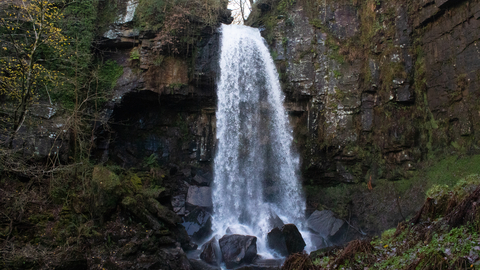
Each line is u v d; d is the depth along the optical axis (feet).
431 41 48.47
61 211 37.88
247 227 49.26
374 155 52.70
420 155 47.70
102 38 50.85
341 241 47.73
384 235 25.18
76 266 34.19
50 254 33.76
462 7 43.04
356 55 56.54
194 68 53.62
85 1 49.32
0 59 39.73
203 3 55.21
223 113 56.65
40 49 44.88
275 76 59.00
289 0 61.62
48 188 39.70
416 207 43.93
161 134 56.29
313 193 56.54
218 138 56.59
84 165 41.65
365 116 53.98
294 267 23.84
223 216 52.29
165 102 55.01
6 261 31.81
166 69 52.80
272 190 55.26
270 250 42.78
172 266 36.14
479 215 17.38
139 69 51.21
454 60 44.16
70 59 45.68
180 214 46.21
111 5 52.16
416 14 50.60
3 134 40.11
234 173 55.72
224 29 58.29
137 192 42.14
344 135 54.54
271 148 57.31
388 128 51.19
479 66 40.32
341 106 55.47
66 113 44.73
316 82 57.16
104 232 36.91
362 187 53.16
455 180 40.78
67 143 43.55
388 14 54.03
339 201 53.21
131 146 53.57
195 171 55.93
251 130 57.41
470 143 41.11
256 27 64.90
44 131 42.78
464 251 15.96
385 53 53.21
